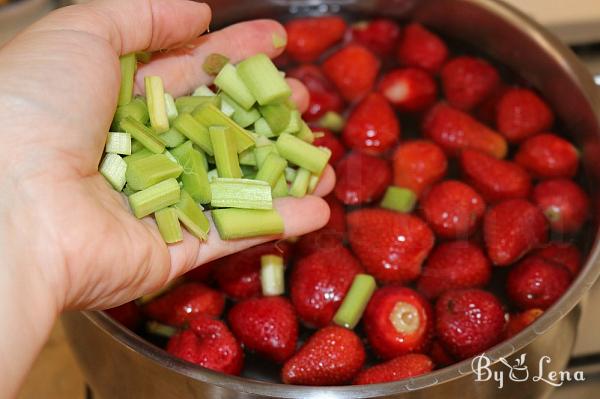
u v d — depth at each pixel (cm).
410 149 40
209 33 39
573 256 37
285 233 34
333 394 27
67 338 34
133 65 34
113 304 31
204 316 34
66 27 31
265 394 28
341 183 39
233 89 36
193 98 36
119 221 29
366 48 46
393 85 43
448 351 35
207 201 33
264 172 34
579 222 39
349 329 35
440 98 44
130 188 32
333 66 44
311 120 42
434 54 44
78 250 27
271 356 34
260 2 46
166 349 34
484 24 44
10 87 28
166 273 31
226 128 33
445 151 41
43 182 27
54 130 28
